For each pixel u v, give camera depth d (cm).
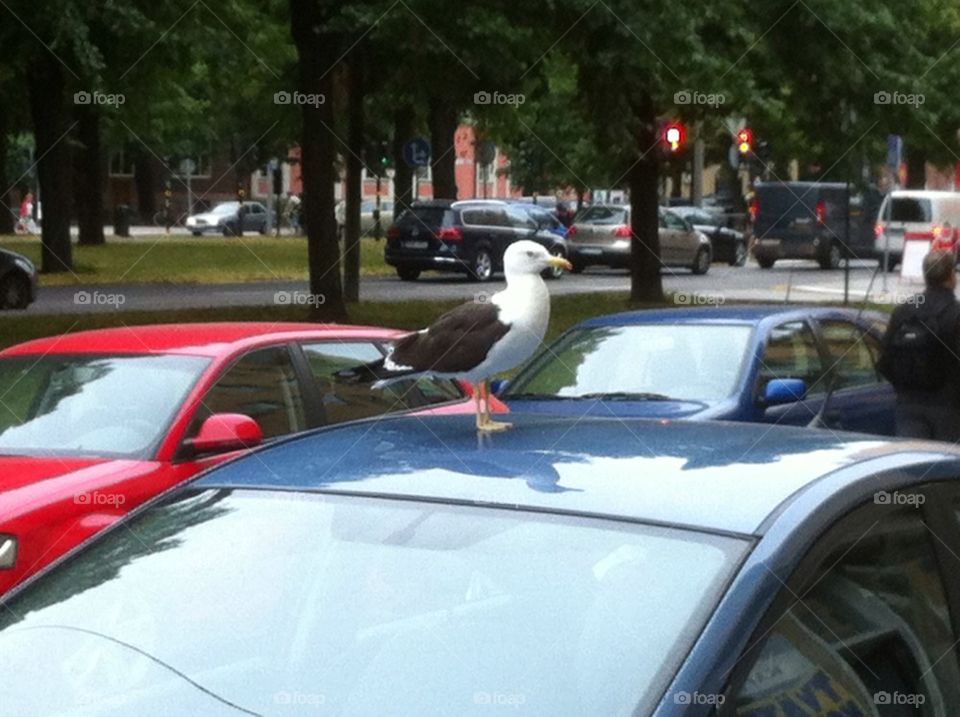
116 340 869
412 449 379
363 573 333
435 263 4200
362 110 2822
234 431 791
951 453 416
